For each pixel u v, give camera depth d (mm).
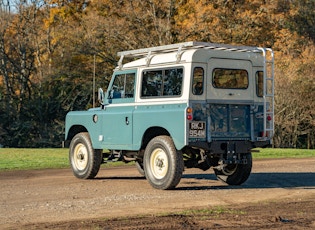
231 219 10516
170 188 15000
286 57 49438
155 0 49531
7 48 57031
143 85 15781
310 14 60719
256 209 11766
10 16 56312
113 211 11703
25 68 56031
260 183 16781
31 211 11836
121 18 50125
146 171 15375
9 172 19609
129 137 15898
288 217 10742
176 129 14516
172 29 48938
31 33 56031
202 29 47688
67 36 51438
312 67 50094
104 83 51781
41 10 56750
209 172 19719
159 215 11000
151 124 15180
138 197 13750
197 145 14508
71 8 54219
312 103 49375
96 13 50781
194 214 11094
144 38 49594
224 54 15117
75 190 15078
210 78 14852
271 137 15703
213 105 14875
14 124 53969
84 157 17609
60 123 53062
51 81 54438
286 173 19594
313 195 14141
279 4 57406
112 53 50875
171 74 15031
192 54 14617
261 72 15797
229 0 50156
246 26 49094
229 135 15117
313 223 10141
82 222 10320
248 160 15953
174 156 14695
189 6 49375
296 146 53344
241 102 15305
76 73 52688
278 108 48281
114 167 21500
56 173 19328
